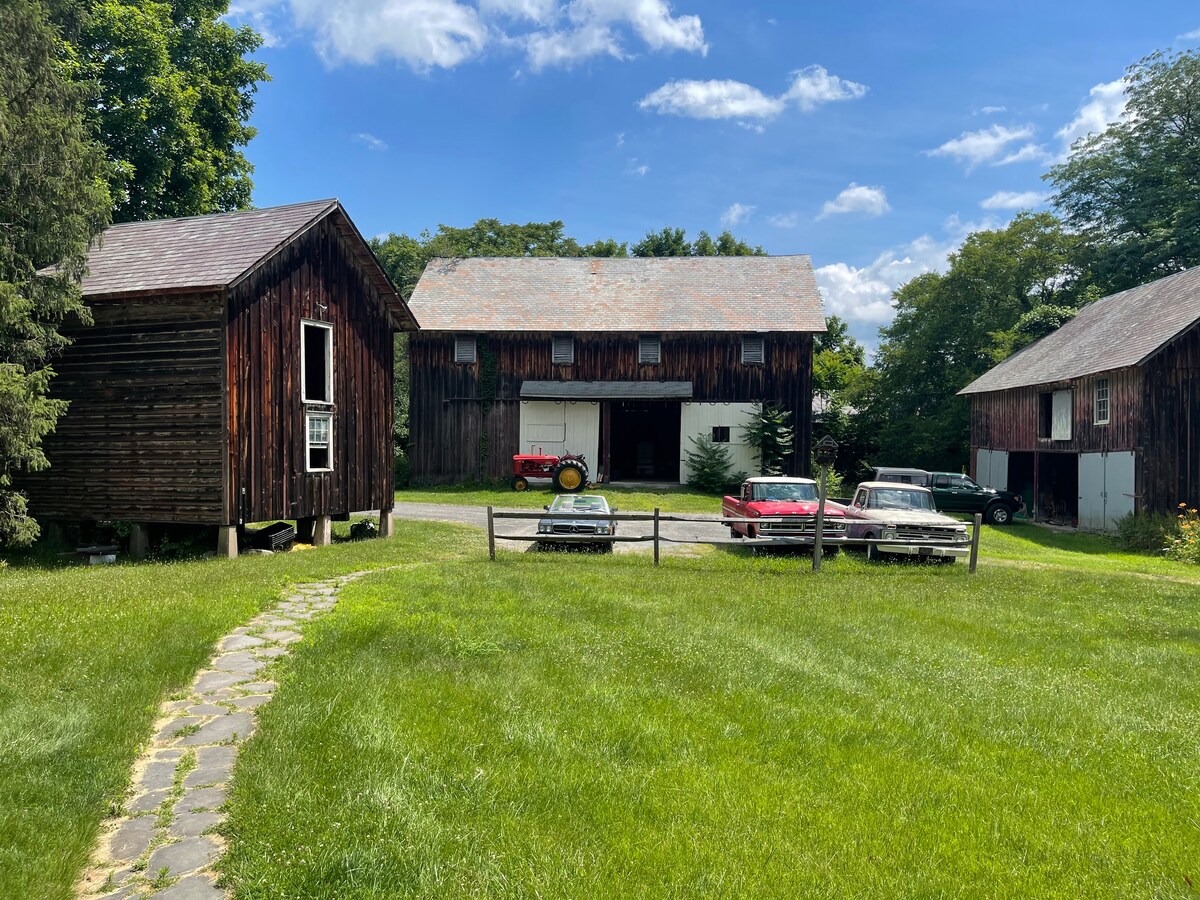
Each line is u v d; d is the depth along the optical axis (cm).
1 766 504
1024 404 3262
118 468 1603
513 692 655
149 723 596
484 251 6656
